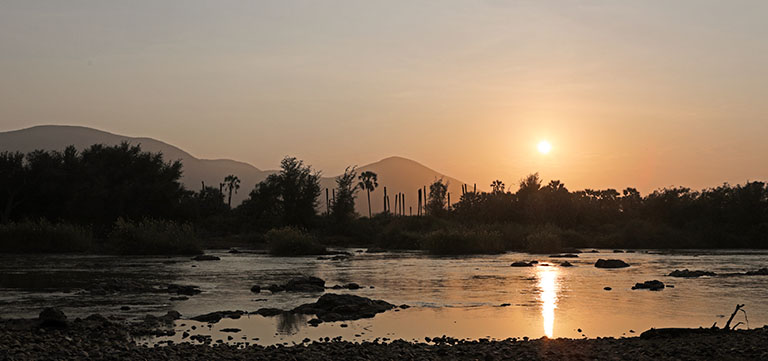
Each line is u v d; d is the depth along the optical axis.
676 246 80.06
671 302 23.56
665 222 91.00
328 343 15.23
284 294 25.98
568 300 24.22
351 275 34.94
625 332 17.41
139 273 35.41
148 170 83.69
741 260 50.41
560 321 19.27
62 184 78.44
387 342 15.74
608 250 71.06
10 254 53.16
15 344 14.22
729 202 90.25
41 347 14.06
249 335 16.78
